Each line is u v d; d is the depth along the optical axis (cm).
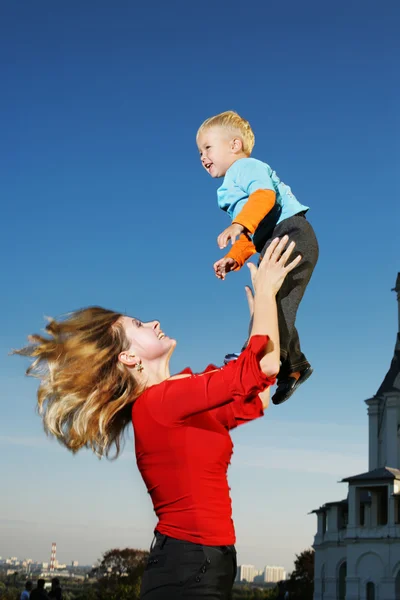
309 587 7144
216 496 302
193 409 295
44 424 326
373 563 4841
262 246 422
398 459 5388
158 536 303
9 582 9506
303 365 382
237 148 437
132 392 330
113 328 333
